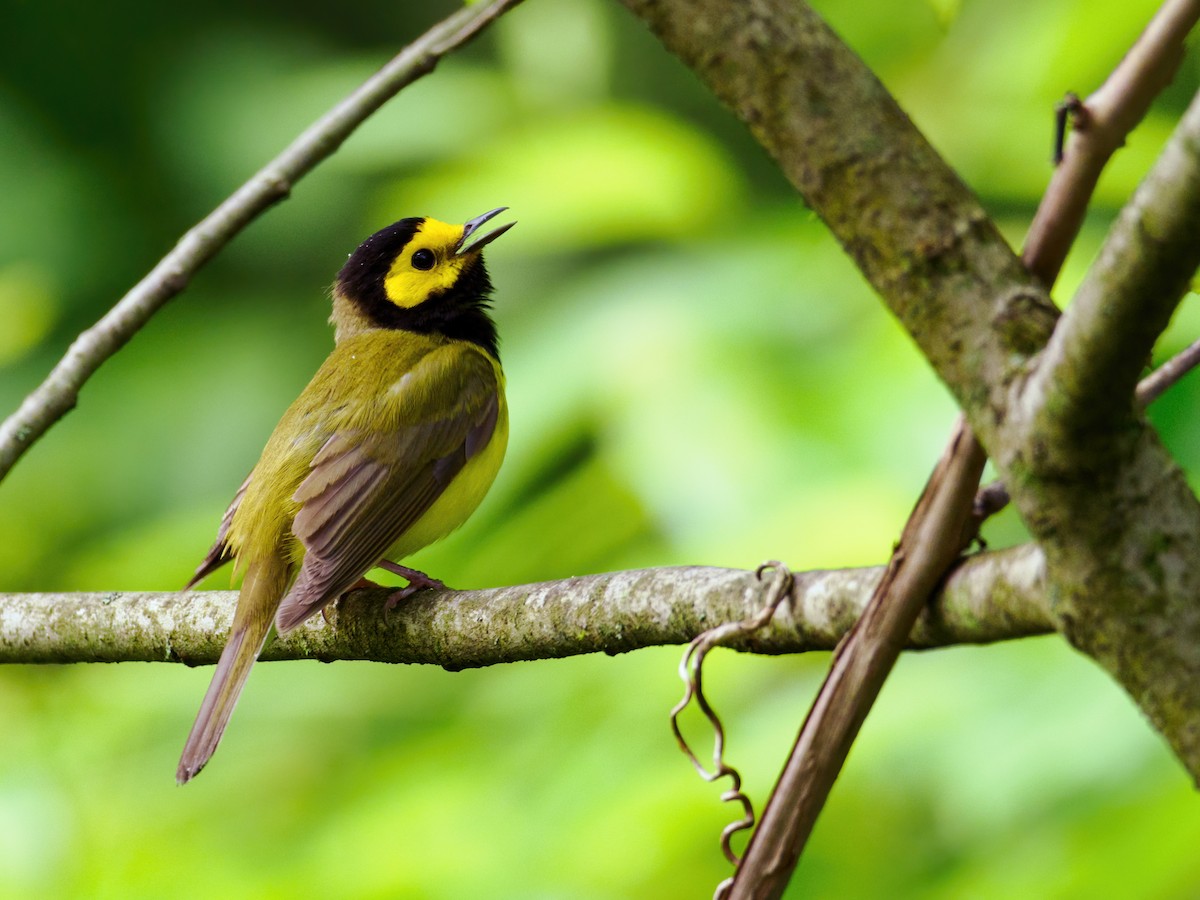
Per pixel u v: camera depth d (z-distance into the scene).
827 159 3.49
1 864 10.20
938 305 3.49
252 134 16.03
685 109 16.11
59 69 16.19
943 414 9.32
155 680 11.61
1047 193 3.62
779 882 4.15
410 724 11.21
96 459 14.38
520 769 9.81
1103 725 8.41
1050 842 8.37
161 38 16.45
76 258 15.66
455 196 11.77
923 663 9.20
